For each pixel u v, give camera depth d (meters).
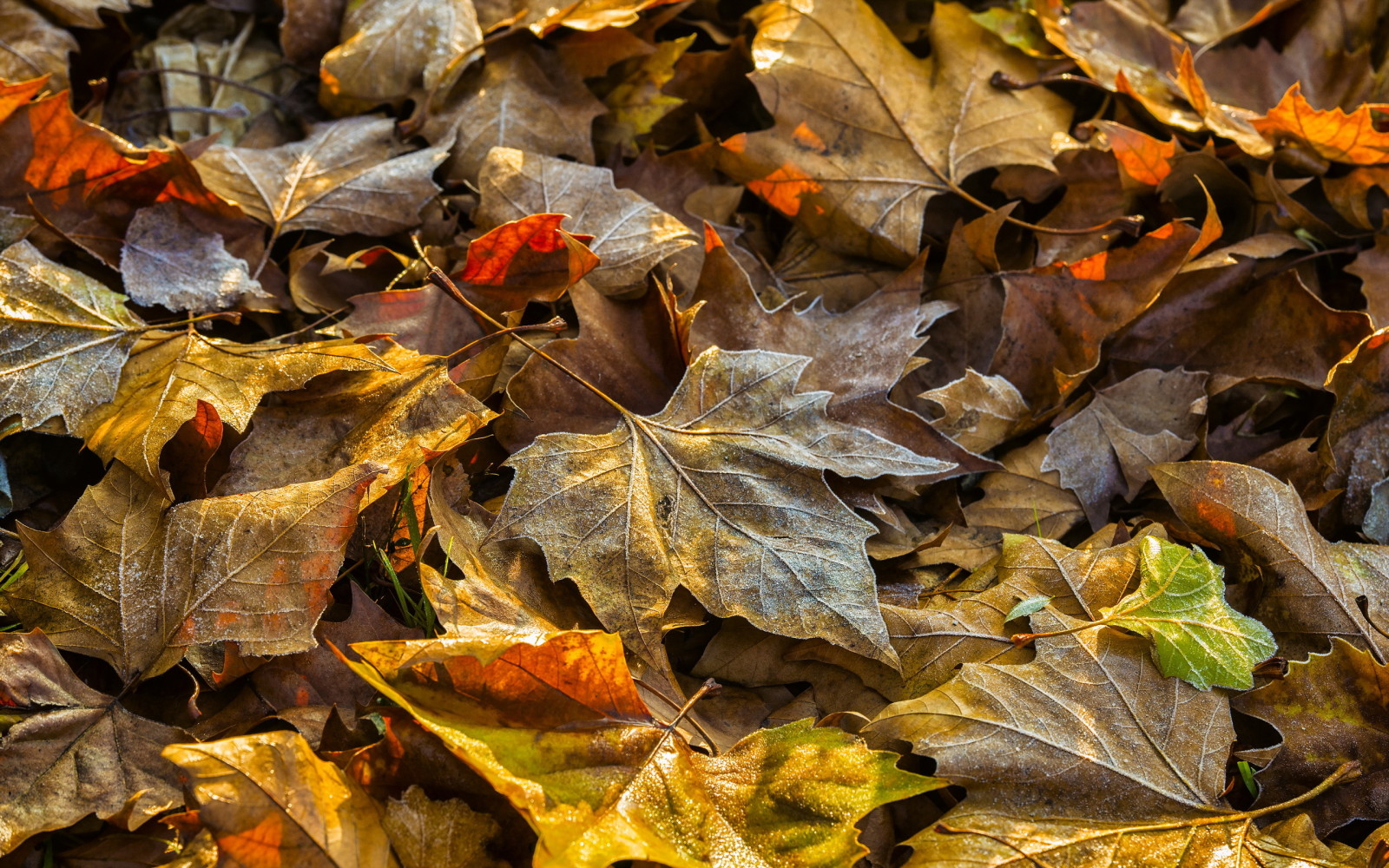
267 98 0.90
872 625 0.76
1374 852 0.73
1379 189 0.89
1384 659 0.77
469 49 0.88
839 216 0.87
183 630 0.75
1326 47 0.92
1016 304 0.85
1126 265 0.84
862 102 0.88
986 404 0.83
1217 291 0.85
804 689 0.78
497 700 0.73
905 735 0.75
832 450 0.79
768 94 0.87
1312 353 0.83
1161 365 0.85
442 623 0.75
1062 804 0.75
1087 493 0.82
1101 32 0.92
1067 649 0.77
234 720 0.75
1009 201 0.89
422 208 0.86
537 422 0.80
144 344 0.80
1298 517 0.79
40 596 0.75
